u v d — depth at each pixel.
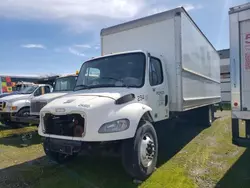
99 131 3.63
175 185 3.85
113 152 4.12
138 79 4.68
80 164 5.09
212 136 7.72
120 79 4.81
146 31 5.85
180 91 5.39
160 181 4.01
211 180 4.07
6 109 9.32
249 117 4.16
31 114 8.45
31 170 4.79
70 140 3.85
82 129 3.77
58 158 4.89
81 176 4.41
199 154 5.62
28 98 9.84
